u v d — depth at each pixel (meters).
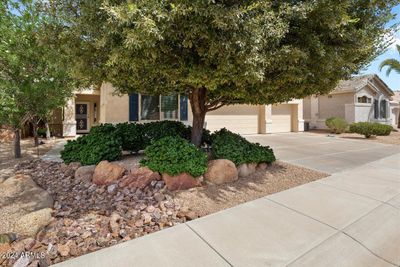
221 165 5.20
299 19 4.00
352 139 14.06
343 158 8.38
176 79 4.36
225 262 2.60
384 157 8.66
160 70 4.07
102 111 11.19
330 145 11.55
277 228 3.34
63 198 4.38
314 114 21.53
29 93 6.53
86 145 5.98
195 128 6.72
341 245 3.01
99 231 3.24
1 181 5.25
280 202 4.27
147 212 3.79
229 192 4.71
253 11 3.57
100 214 3.75
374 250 2.99
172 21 3.06
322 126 20.75
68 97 8.33
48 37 4.23
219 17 3.03
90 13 3.60
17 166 6.56
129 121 11.01
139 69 4.21
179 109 12.16
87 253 2.76
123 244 2.92
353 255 2.86
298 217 3.69
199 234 3.16
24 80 6.78
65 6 4.15
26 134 12.77
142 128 7.09
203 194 4.52
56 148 9.61
